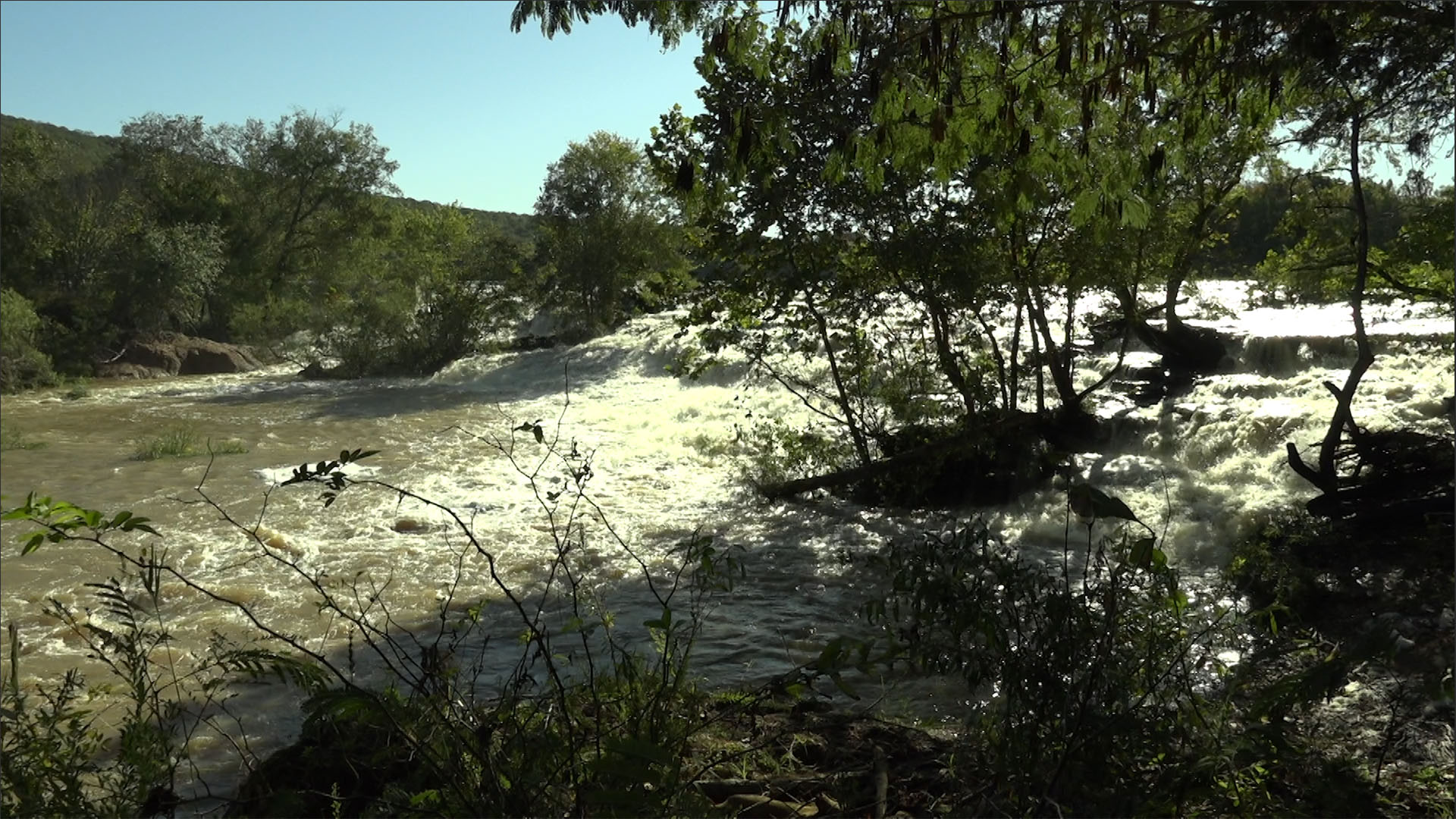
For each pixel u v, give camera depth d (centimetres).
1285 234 1455
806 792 419
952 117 641
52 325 3666
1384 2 615
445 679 333
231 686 706
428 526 1272
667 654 392
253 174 5222
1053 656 370
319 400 2884
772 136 652
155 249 4025
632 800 270
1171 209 1339
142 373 3734
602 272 3734
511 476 1616
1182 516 1181
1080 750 339
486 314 3631
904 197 1188
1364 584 878
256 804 355
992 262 1209
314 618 896
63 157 5162
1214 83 702
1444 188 1178
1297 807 348
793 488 1412
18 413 2630
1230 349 1988
